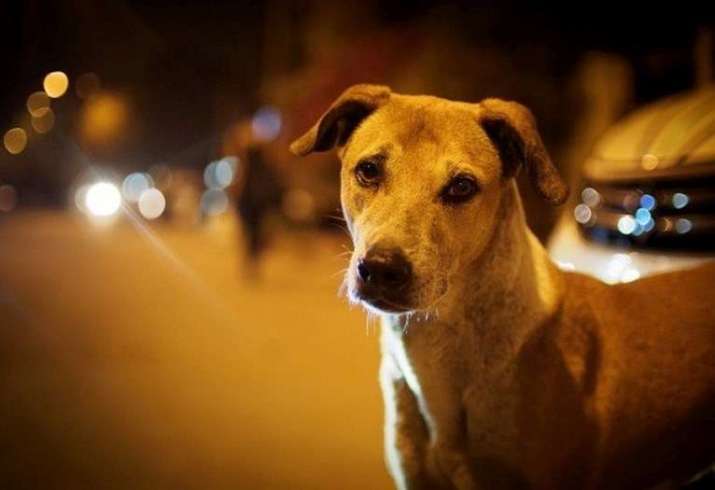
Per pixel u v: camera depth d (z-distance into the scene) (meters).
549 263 0.77
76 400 1.35
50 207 6.53
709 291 0.80
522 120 0.75
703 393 0.76
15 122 6.95
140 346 1.72
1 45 7.27
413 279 0.67
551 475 0.71
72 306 2.15
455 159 0.72
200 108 8.02
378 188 0.73
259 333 1.88
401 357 0.73
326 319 2.06
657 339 0.76
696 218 1.13
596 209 1.25
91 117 7.27
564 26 3.32
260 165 2.65
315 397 1.40
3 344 1.71
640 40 2.81
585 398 0.72
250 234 2.65
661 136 1.22
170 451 1.14
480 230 0.72
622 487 0.76
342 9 4.68
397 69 3.93
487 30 3.61
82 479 1.04
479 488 0.72
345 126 0.81
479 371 0.70
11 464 1.08
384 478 1.06
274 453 1.14
